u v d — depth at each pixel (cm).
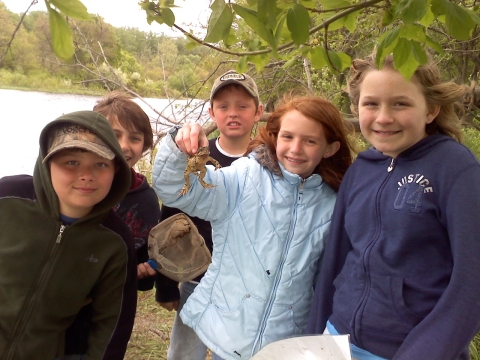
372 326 135
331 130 171
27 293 146
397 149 142
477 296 115
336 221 163
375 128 144
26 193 155
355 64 162
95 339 162
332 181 178
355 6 138
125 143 200
